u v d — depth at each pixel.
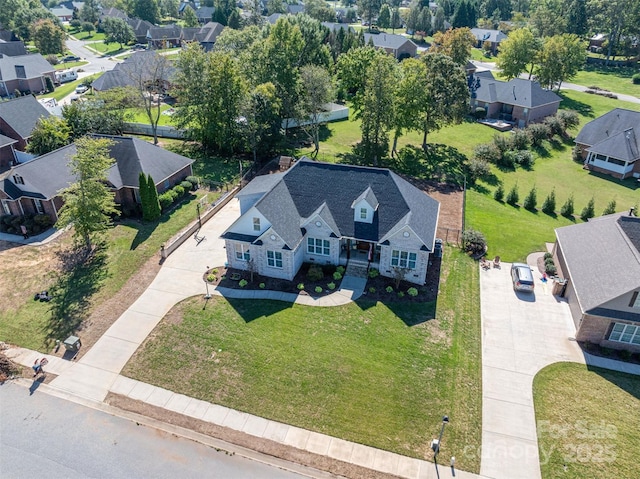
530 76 100.19
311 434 24.33
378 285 35.25
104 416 25.45
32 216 42.53
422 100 57.59
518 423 24.97
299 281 35.62
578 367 28.53
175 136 67.00
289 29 71.69
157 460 23.25
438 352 29.33
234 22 134.38
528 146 67.75
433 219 37.75
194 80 58.16
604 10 116.75
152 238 41.03
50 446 23.91
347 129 73.25
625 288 28.08
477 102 81.50
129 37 143.62
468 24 149.75
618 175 60.59
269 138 58.19
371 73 55.16
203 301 33.44
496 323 32.03
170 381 27.38
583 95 94.00
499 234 43.53
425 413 25.41
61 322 31.81
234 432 24.52
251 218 34.78
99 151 39.75
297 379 27.25
